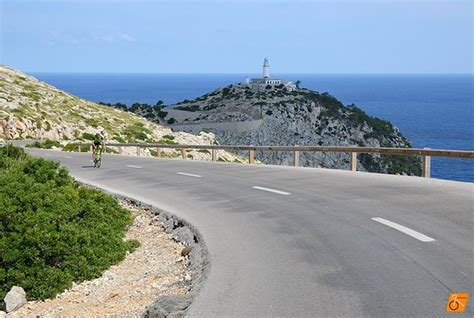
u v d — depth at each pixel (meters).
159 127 91.69
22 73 110.12
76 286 11.38
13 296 10.49
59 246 11.92
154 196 18.80
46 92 96.25
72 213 14.45
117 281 11.29
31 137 70.81
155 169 28.19
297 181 20.03
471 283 7.70
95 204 16.06
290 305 7.14
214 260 9.66
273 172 23.69
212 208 15.51
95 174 26.95
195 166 28.94
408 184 17.86
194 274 9.77
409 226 11.47
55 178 17.94
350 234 11.05
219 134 122.81
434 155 19.70
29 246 11.73
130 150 56.06
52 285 11.15
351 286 7.81
